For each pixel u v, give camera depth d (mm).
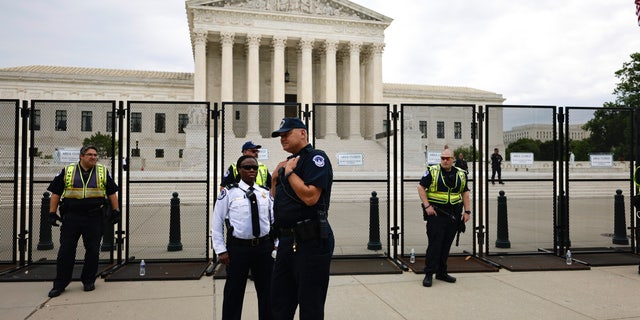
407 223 14422
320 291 4219
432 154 9406
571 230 12938
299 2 53188
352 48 54156
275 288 4387
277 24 52000
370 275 7887
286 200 4332
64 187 6902
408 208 18469
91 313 5891
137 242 11078
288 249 4309
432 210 7160
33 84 57688
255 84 50719
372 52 55188
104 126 8898
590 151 9922
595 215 16266
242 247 5195
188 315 5816
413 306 6156
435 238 7242
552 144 9594
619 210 10781
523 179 9719
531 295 6668
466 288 7051
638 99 46562
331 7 54094
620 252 9641
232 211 5238
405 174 12422
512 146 9500
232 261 5207
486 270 8133
